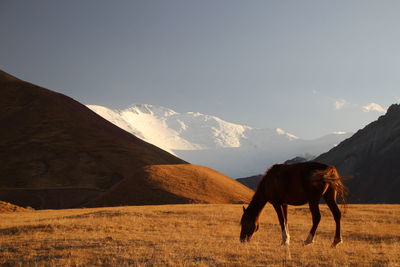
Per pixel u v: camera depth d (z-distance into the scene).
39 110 167.25
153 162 149.00
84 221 20.53
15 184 118.50
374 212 26.38
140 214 24.72
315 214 10.77
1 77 188.50
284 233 11.73
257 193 12.34
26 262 11.07
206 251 11.29
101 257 11.06
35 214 33.22
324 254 10.37
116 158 143.75
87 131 162.75
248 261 9.89
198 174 92.12
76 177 126.38
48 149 141.50
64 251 12.02
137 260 10.32
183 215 24.52
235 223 21.03
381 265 9.18
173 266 9.74
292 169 11.21
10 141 144.12
